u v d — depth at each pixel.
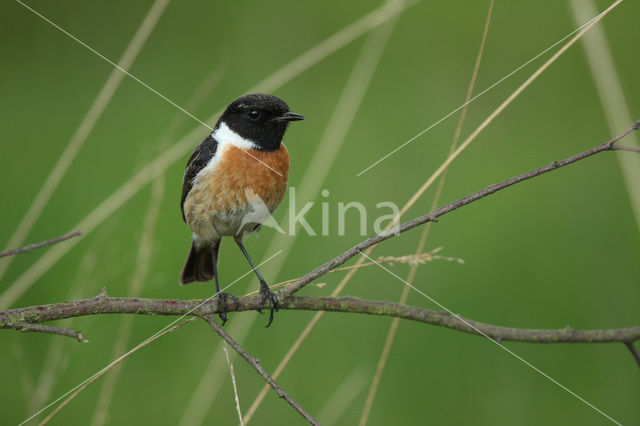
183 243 11.38
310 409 9.59
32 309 5.70
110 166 12.48
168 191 11.84
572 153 12.68
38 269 7.91
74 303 5.86
